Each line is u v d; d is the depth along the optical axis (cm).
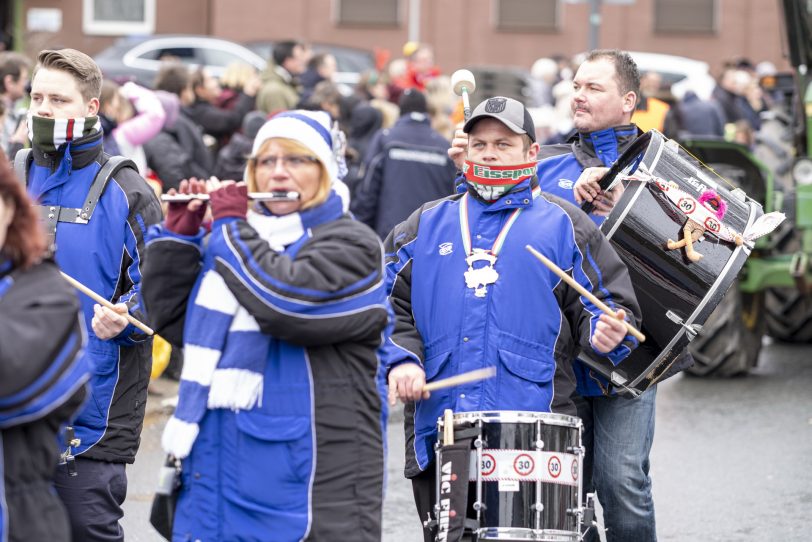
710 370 1537
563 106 2141
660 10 4059
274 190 569
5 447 488
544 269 668
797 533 983
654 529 773
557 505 633
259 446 558
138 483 1088
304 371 564
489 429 630
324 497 562
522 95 2262
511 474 627
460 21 4034
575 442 644
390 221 1515
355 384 572
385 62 2617
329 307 556
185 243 567
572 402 683
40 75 726
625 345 660
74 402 500
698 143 1442
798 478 1128
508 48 4047
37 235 497
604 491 762
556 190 793
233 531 558
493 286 668
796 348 1767
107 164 730
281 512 557
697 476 1134
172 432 557
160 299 571
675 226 735
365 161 1556
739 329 1521
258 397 560
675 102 2350
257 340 559
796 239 1505
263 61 3134
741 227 743
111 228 721
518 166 675
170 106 1452
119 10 4016
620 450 755
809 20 1542
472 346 664
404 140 1514
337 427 566
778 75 1792
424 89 2164
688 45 4062
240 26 3975
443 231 684
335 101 1803
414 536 967
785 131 1714
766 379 1548
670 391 1481
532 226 675
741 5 4041
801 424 1323
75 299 499
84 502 707
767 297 1764
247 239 556
